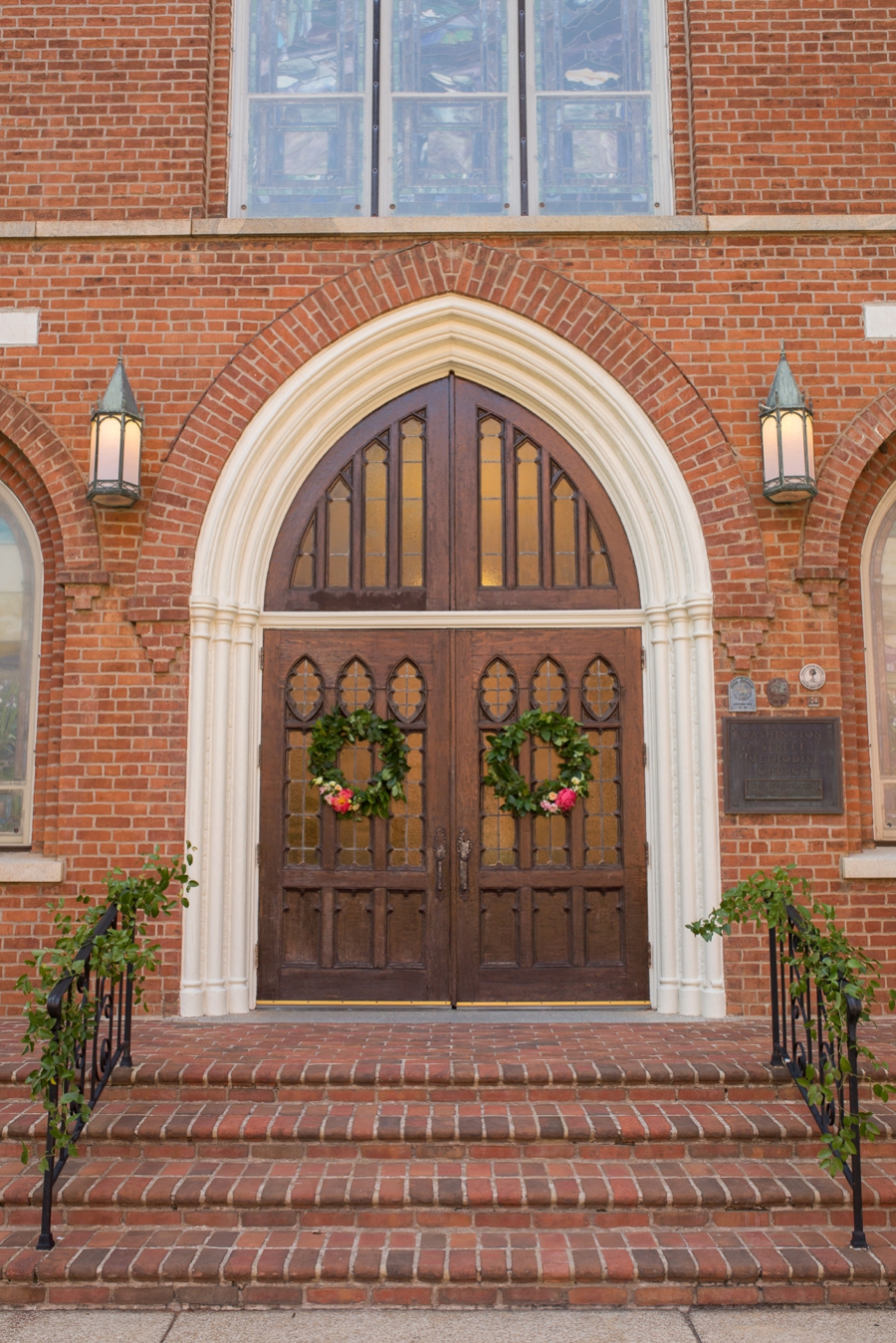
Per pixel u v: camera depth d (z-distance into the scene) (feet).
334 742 21.95
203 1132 15.11
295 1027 19.42
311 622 22.30
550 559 22.54
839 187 22.59
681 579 21.59
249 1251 13.24
